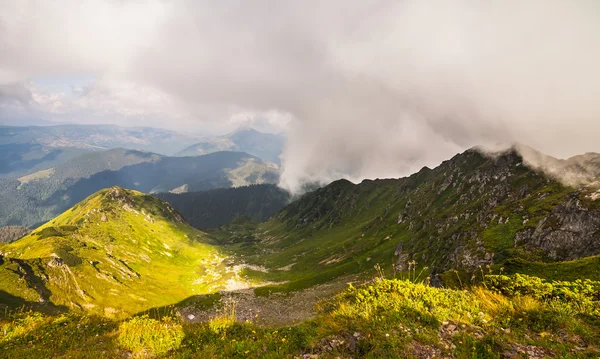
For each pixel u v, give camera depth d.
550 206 91.44
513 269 33.00
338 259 189.75
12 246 167.50
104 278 152.00
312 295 125.56
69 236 186.88
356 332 13.24
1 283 114.31
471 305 16.00
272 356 12.52
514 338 12.62
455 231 121.81
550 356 11.42
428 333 13.14
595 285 17.59
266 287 157.25
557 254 71.38
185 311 122.94
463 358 11.34
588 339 12.42
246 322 18.33
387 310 15.13
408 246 143.50
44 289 124.00
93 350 16.25
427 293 17.34
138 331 18.19
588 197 75.25
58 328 19.84
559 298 16.88
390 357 11.45
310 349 12.71
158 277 189.38
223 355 13.73
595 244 65.25
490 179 167.88
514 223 92.94
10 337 18.28
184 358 14.59
